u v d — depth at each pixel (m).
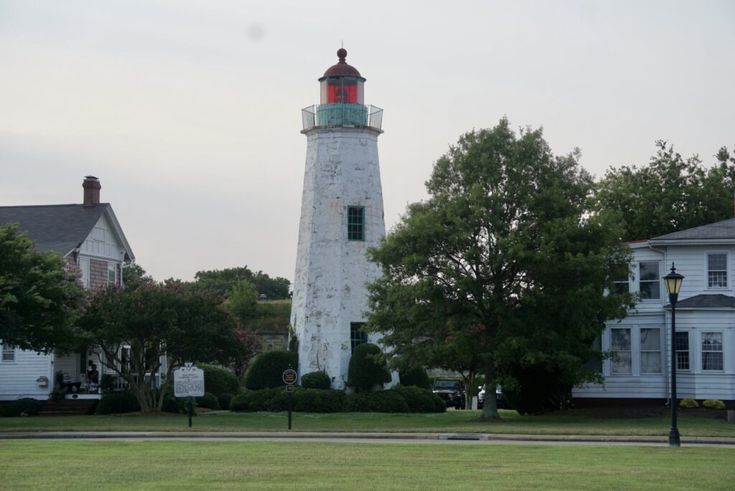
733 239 49.41
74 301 46.25
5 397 55.56
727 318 48.62
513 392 51.34
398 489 19.55
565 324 45.56
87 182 62.53
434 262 46.47
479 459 25.59
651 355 51.16
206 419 46.94
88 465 24.09
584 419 45.47
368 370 56.00
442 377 82.12
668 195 74.06
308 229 58.84
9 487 19.94
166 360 64.06
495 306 44.84
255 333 75.19
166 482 20.69
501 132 47.72
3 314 41.53
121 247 65.38
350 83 59.81
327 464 24.34
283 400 54.19
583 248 44.84
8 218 62.03
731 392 48.34
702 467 23.75
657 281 51.28
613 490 19.55
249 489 19.52
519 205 46.59
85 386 57.72
